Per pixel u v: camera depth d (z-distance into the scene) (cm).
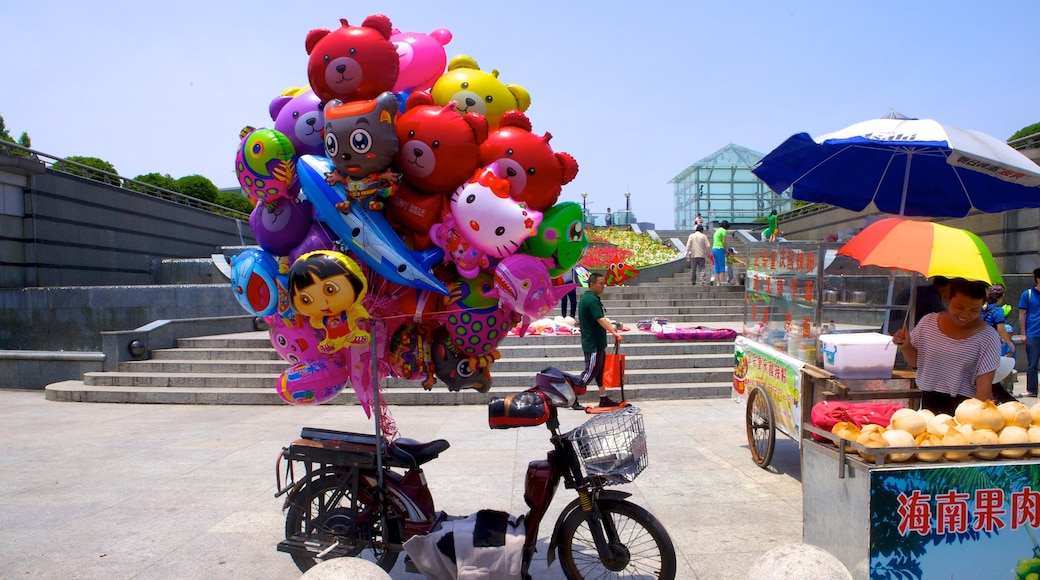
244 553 421
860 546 315
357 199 327
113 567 401
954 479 308
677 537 434
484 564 329
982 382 418
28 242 1504
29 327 1344
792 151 669
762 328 643
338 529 357
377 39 327
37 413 879
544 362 984
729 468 586
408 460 356
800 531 443
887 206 749
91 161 2312
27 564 405
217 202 2794
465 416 814
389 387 927
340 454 356
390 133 316
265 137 333
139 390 957
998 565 312
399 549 353
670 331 1100
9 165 1429
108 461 632
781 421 557
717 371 964
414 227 346
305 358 362
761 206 3064
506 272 330
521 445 673
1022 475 311
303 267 316
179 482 567
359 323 333
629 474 334
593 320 778
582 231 359
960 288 412
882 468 307
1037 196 658
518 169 336
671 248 2367
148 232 1966
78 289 1334
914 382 495
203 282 1945
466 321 353
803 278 556
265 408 902
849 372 491
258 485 558
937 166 684
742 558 402
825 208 2083
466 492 525
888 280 598
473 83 365
